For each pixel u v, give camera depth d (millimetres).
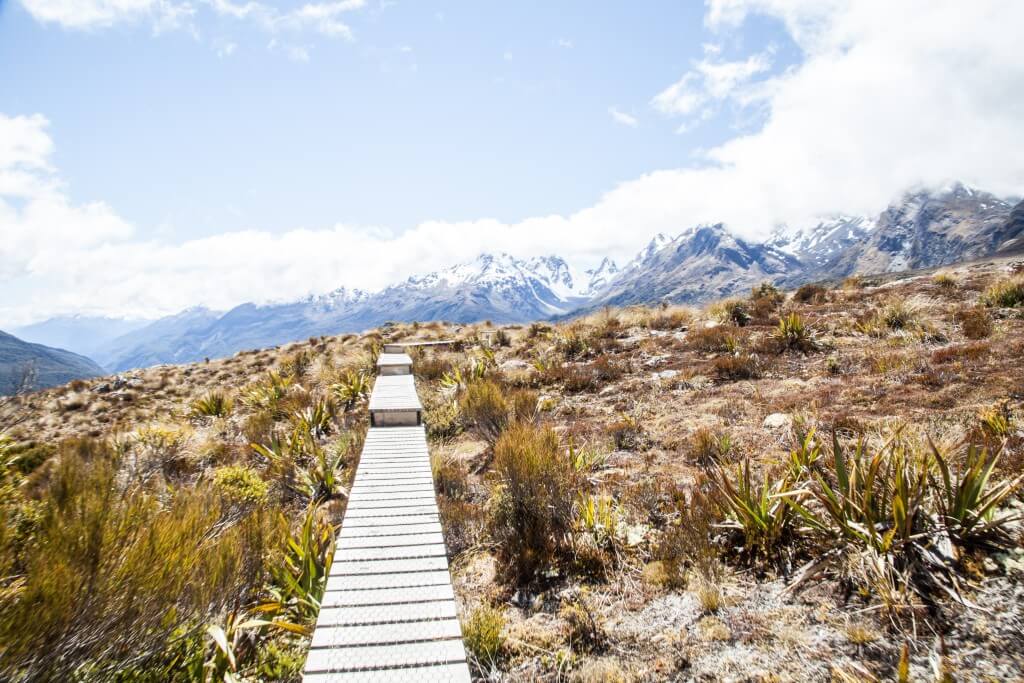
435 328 25469
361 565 4609
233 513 5824
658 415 8273
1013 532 3516
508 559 5047
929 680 2738
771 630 3420
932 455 4348
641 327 16078
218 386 18781
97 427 14836
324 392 13719
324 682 3225
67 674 2910
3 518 3383
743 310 14773
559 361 13016
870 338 10430
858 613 3350
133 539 3352
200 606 3697
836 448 4199
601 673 3381
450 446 9047
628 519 5309
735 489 4840
